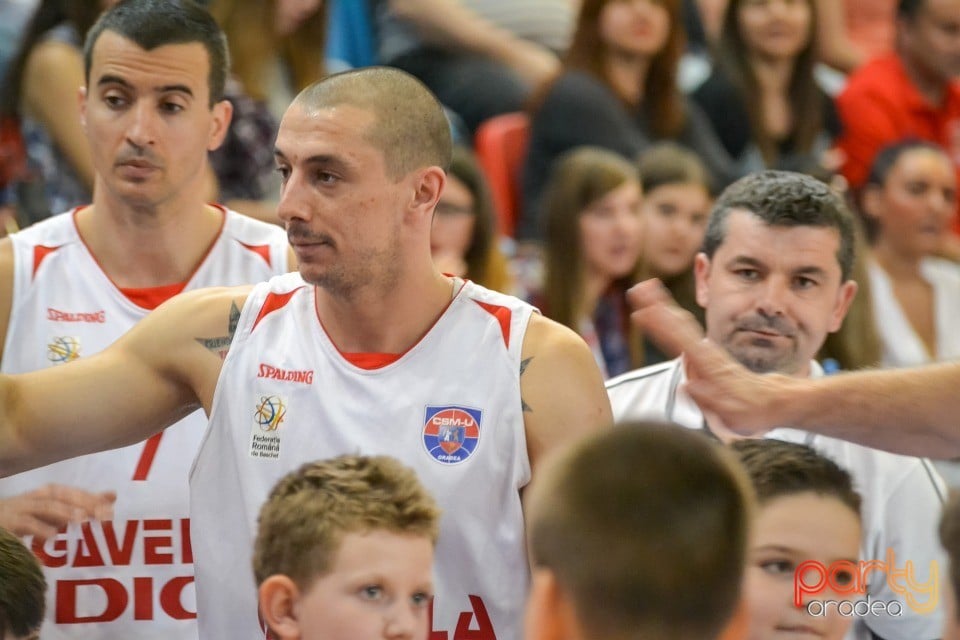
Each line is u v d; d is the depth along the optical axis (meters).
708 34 24.80
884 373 9.77
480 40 23.33
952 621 7.22
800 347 11.38
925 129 22.72
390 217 9.39
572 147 20.39
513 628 9.61
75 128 16.77
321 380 9.69
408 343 9.72
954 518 7.23
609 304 18.23
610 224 17.83
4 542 9.12
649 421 6.43
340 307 9.62
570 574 5.94
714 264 11.61
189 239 12.12
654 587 5.83
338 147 9.21
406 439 9.53
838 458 11.30
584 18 20.86
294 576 8.41
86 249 12.14
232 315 9.97
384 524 8.38
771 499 9.34
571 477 6.13
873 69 22.97
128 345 10.00
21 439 9.73
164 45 11.58
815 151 22.59
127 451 11.73
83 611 11.74
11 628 8.93
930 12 22.27
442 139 9.63
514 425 9.54
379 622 8.35
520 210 20.83
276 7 18.23
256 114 17.70
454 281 9.92
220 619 9.81
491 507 9.55
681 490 6.02
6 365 11.96
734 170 21.67
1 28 19.19
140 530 11.74
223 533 9.84
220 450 9.88
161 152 11.61
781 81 22.31
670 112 21.17
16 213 16.86
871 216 19.61
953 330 19.42
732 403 9.48
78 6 16.95
